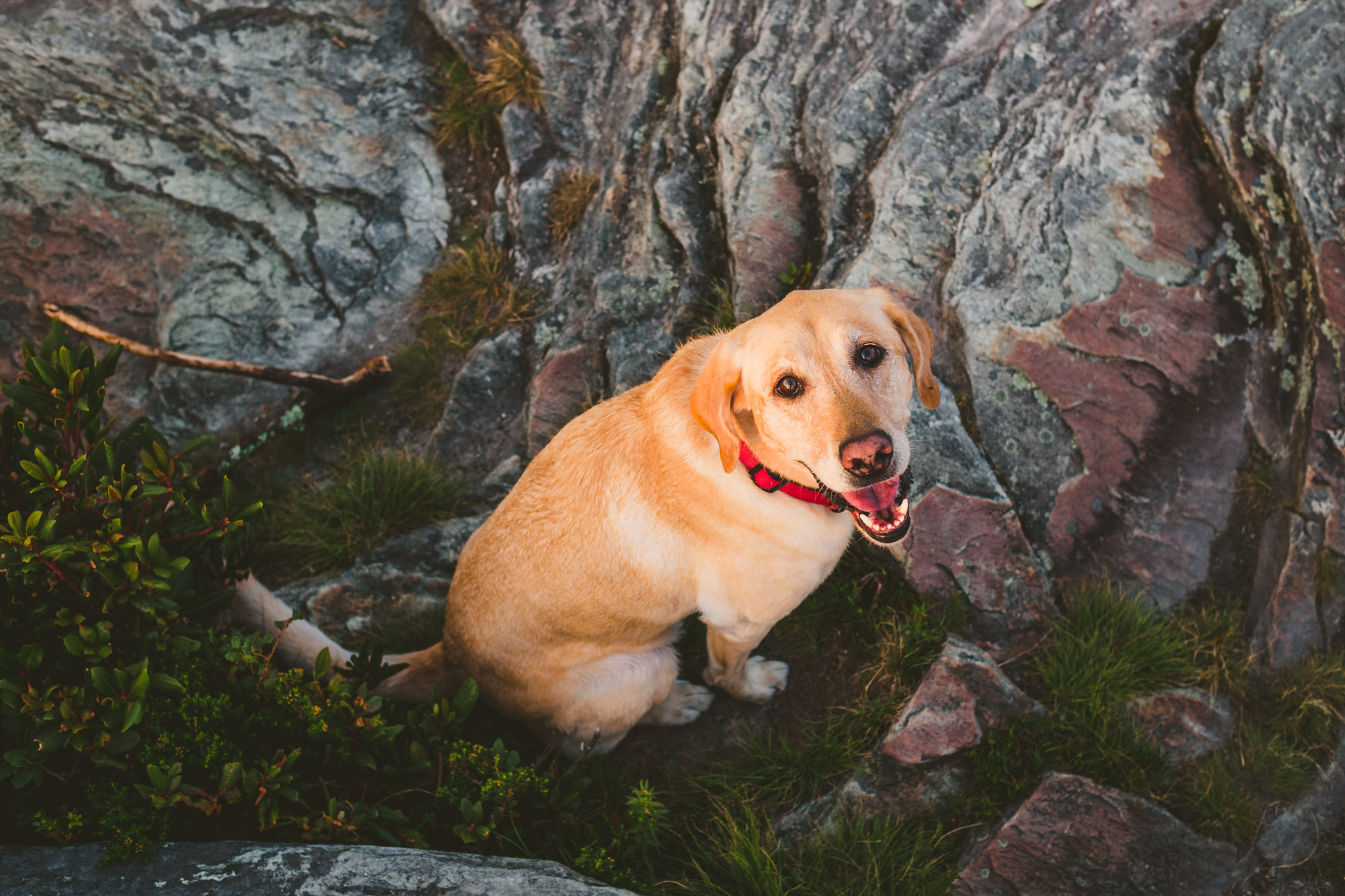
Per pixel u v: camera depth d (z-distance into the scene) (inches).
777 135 57.9
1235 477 48.8
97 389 41.3
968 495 49.0
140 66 69.2
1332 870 43.4
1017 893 42.6
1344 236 45.8
